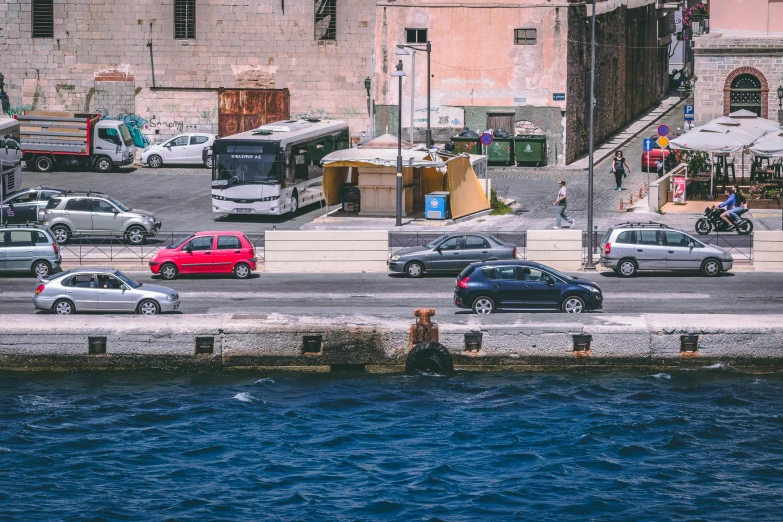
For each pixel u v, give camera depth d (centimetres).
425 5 11862
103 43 12738
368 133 12256
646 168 11344
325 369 6469
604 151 12381
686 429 5584
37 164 11875
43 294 6744
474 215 9656
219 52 12700
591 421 5694
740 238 8838
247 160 9631
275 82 12712
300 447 5394
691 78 17500
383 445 5419
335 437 5516
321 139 10481
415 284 7712
